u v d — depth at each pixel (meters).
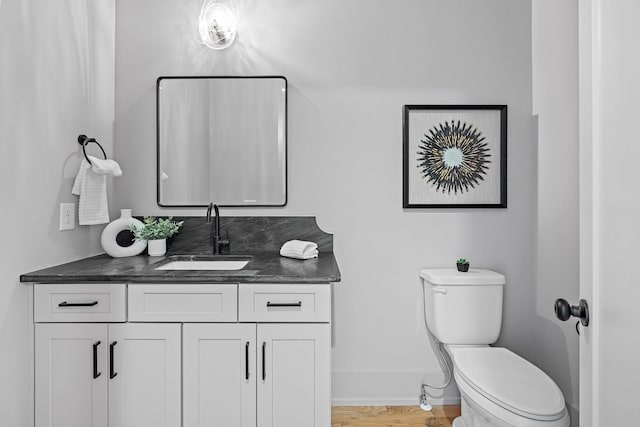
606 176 0.84
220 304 1.61
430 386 2.26
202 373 1.61
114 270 1.70
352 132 2.29
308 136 2.28
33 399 1.60
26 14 1.61
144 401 1.60
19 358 1.56
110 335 1.61
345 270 2.29
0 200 1.48
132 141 2.28
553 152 2.07
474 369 1.70
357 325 2.29
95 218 2.00
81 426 1.60
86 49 2.01
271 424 1.61
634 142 0.74
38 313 1.60
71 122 1.90
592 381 0.89
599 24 0.86
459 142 2.28
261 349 1.61
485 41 2.29
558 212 2.02
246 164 2.27
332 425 2.07
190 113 2.27
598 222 0.87
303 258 2.03
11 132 1.53
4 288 1.50
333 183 2.29
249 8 2.29
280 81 2.27
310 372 1.61
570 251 1.92
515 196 2.29
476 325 2.07
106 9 2.19
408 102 2.29
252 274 1.63
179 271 1.68
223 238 2.27
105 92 2.19
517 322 2.28
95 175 2.00
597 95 0.87
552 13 2.07
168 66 2.29
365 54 2.29
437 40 2.29
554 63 2.05
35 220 1.66
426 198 2.29
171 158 2.27
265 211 2.29
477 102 2.29
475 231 2.29
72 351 1.60
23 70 1.59
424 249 2.29
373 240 2.29
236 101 2.27
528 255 2.28
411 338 2.29
